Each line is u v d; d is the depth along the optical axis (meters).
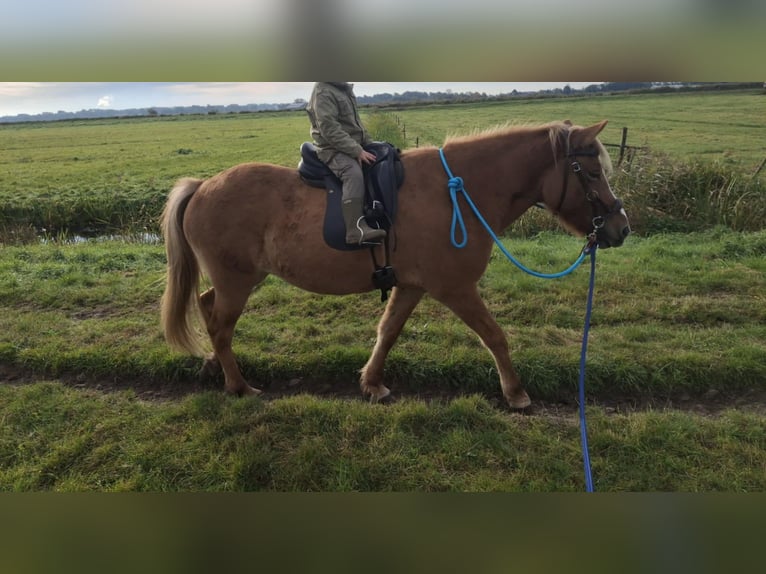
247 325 4.56
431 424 3.21
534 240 7.70
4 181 16.45
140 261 6.54
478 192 3.18
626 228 3.11
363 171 3.10
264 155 22.30
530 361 3.79
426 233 3.09
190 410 3.36
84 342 4.27
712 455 2.91
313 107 3.06
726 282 5.25
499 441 3.01
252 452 2.96
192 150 25.02
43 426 3.24
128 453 2.98
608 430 3.11
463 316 3.31
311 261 3.18
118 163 21.30
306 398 3.46
